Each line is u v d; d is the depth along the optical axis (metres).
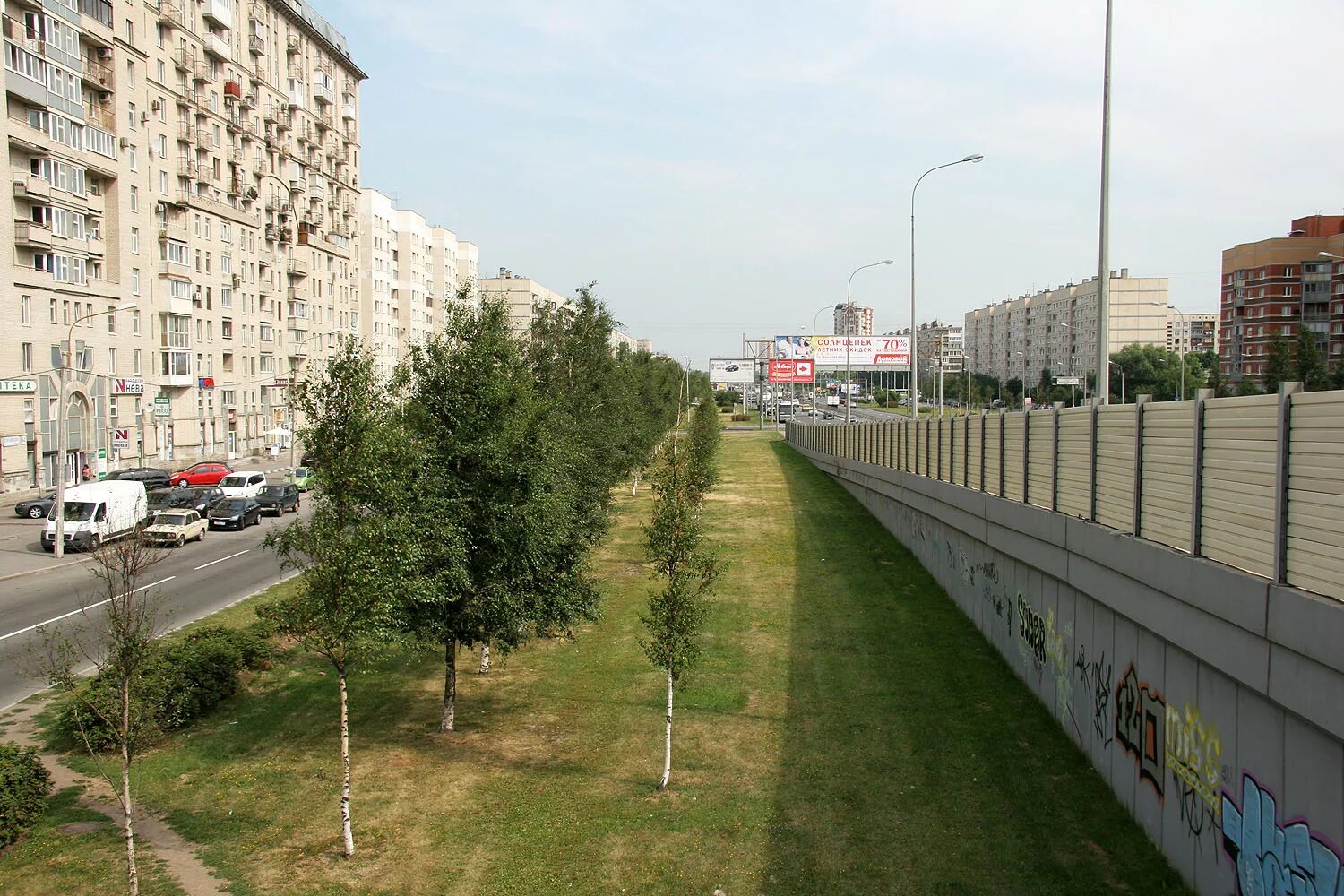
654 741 14.65
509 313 21.77
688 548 13.86
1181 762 10.11
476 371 14.73
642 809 12.12
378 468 11.31
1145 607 10.88
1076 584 13.60
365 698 16.73
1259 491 8.49
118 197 54.03
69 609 23.00
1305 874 7.68
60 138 48.22
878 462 39.34
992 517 19.08
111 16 53.16
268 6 73.31
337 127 87.25
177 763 13.41
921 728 14.94
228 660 16.28
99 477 47.00
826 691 16.94
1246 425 8.75
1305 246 94.56
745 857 10.82
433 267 112.06
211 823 11.52
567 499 15.76
